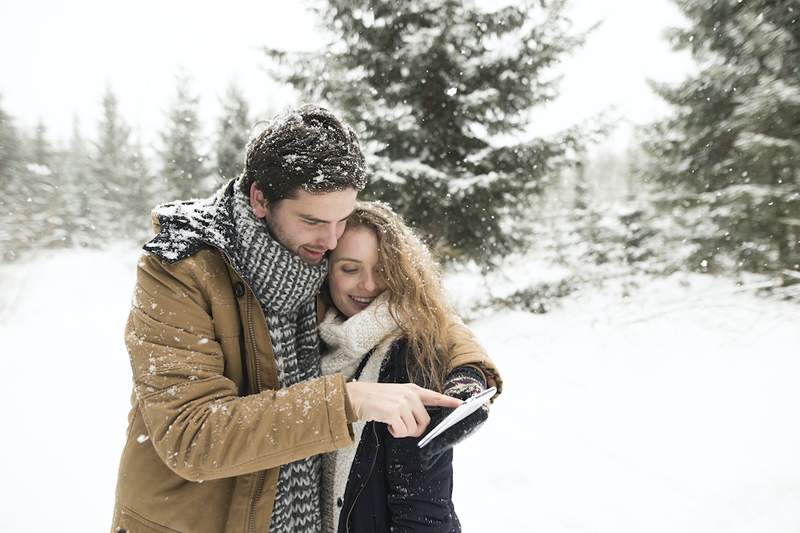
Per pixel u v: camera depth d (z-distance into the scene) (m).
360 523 1.18
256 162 1.01
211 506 1.07
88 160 33.88
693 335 6.77
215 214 1.10
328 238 1.07
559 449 4.13
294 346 1.17
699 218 9.66
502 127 8.27
